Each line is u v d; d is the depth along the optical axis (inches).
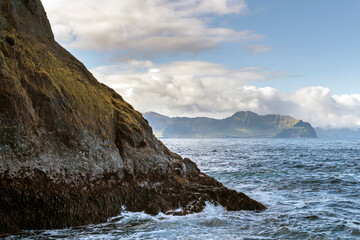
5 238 416.5
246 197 658.8
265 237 488.1
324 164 1720.0
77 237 439.8
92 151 556.1
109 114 656.4
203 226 528.1
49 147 504.4
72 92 597.3
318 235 505.4
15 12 600.4
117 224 509.0
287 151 3294.8
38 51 605.3
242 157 2326.5
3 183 439.2
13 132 465.4
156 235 470.6
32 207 452.8
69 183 499.5
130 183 581.9
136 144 651.5
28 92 515.5
